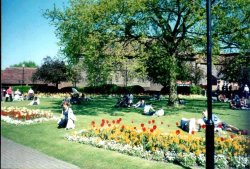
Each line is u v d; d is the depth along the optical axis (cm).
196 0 2631
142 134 1193
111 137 1268
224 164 920
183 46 3030
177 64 3066
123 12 2523
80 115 2405
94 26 2527
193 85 5759
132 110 2836
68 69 3081
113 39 2667
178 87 5688
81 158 1059
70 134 1472
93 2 2605
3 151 1134
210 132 775
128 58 2683
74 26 2516
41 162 990
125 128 1346
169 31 2975
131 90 5850
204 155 983
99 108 3017
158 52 2777
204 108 3005
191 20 2738
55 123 1919
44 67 5816
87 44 2417
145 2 2630
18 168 904
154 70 4375
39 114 2156
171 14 2950
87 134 1385
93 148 1212
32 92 4491
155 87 6506
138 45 2877
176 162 985
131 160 1020
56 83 6016
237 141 1024
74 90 3744
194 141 1096
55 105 3359
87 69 2695
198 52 2833
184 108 2991
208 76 784
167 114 2509
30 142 1341
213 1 2741
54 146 1259
